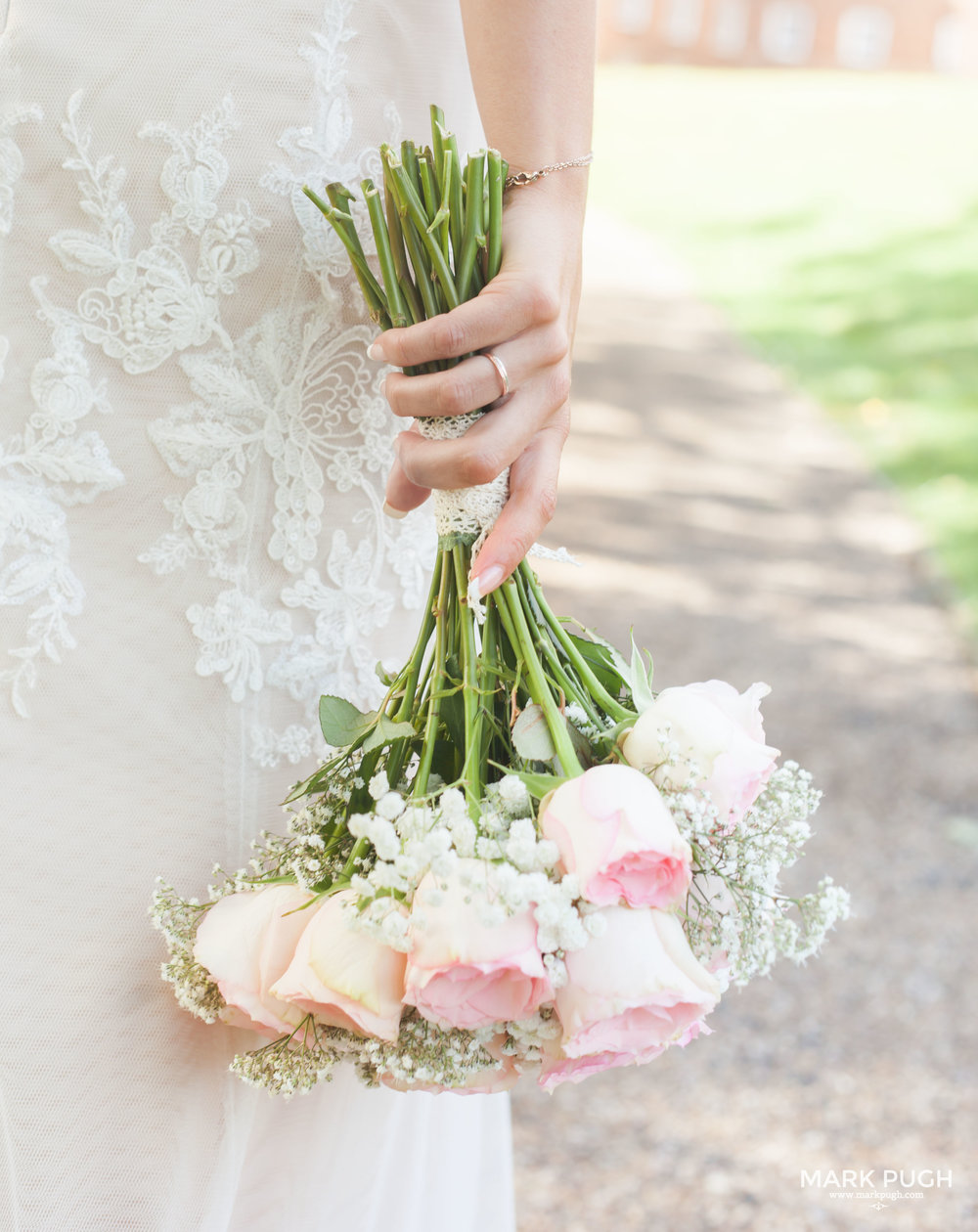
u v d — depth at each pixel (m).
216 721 1.17
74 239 1.12
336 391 1.17
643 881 0.99
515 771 1.04
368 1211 1.26
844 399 6.52
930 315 7.84
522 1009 0.99
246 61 1.12
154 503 1.14
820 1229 1.88
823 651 3.87
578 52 1.10
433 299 1.07
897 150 12.92
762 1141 2.05
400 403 1.04
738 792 1.02
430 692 1.09
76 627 1.14
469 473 1.04
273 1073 1.07
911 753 3.27
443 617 1.09
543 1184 1.93
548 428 1.10
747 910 1.06
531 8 1.09
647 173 12.54
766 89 16.59
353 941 1.01
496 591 1.08
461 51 1.19
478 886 0.98
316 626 1.19
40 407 1.13
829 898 1.07
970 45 18.64
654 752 1.03
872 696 3.58
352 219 1.09
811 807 1.08
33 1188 1.15
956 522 4.86
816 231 10.19
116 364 1.13
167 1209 1.16
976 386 6.48
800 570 4.50
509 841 1.00
